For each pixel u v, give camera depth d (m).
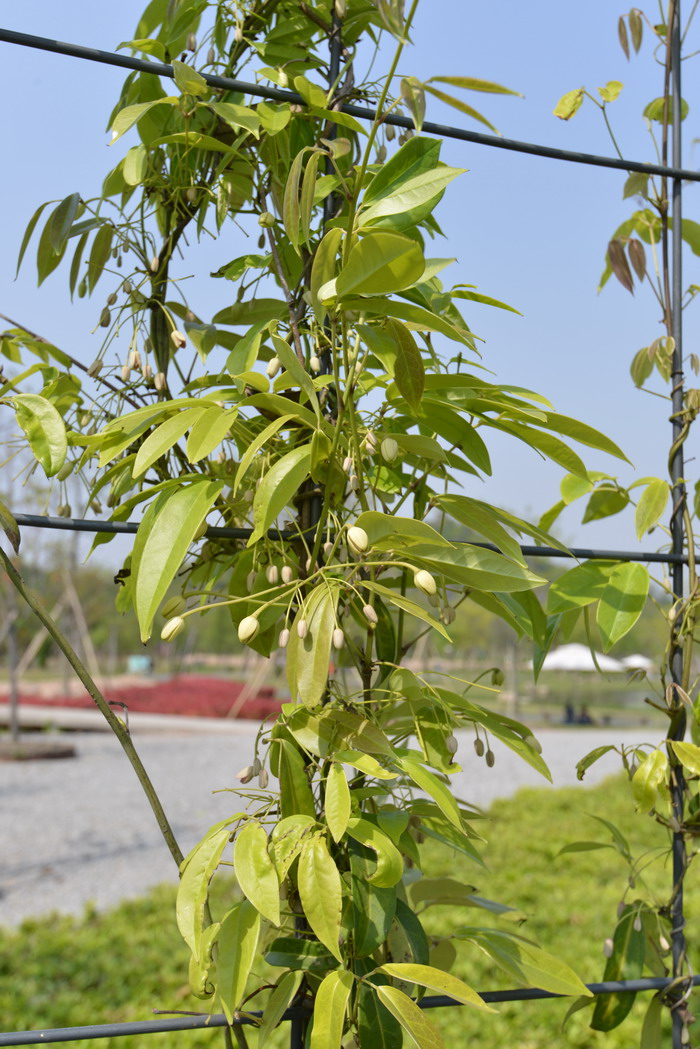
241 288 1.36
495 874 5.81
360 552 1.04
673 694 1.41
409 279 0.96
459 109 1.05
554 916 4.84
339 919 0.91
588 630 1.41
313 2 1.41
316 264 1.04
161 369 1.37
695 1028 2.70
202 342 1.30
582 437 1.20
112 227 1.34
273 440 1.20
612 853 6.43
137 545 1.10
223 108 1.25
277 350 1.01
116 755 11.93
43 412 1.14
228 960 0.96
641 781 1.37
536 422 1.19
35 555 13.62
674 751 1.36
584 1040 3.30
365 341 1.06
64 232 1.28
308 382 1.02
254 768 1.08
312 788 1.19
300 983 1.08
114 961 4.16
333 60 1.35
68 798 8.64
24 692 23.22
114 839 6.91
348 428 1.14
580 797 8.95
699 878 5.59
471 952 4.25
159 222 1.44
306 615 1.00
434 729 1.20
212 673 32.06
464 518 1.20
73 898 5.39
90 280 1.39
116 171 1.44
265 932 1.27
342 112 1.25
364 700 1.22
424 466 1.35
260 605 1.22
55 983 3.91
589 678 33.09
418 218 1.08
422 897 1.43
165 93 1.45
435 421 1.28
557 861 6.25
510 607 1.32
